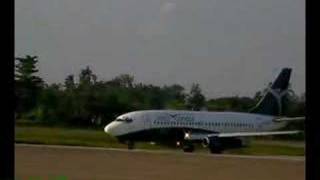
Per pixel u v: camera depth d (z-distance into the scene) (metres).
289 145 80.12
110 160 31.70
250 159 32.53
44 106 115.06
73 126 109.12
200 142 69.25
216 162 31.06
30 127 98.44
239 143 71.06
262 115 78.44
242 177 26.23
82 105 119.00
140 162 31.08
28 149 34.97
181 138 68.19
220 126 71.25
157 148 68.44
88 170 27.80
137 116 66.88
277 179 25.59
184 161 31.73
